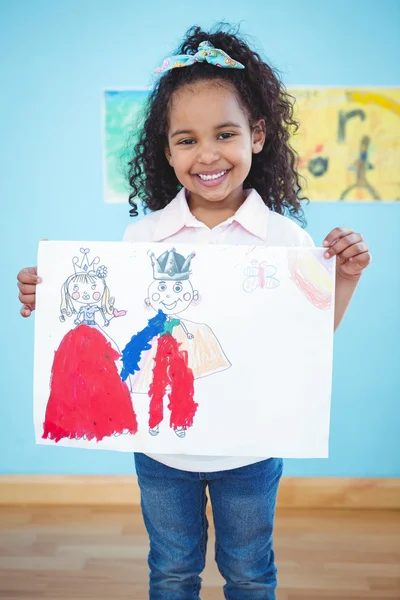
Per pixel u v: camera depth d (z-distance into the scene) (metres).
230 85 0.95
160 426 0.91
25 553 1.47
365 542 1.52
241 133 0.94
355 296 1.69
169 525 0.99
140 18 1.60
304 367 0.89
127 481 1.73
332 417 1.73
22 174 1.67
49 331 0.92
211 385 0.90
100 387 0.92
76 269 0.91
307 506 1.72
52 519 1.66
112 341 0.92
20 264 1.71
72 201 1.68
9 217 1.69
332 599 1.28
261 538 0.99
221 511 0.99
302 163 1.63
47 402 0.93
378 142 1.61
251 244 0.98
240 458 0.95
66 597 1.29
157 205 1.21
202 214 1.02
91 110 1.63
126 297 0.91
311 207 1.65
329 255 0.88
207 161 0.92
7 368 1.74
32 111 1.64
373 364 1.71
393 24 1.57
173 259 0.90
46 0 1.59
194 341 0.90
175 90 0.95
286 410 0.90
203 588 1.33
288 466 1.74
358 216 1.65
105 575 1.38
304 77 1.60
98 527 1.61
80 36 1.60
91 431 0.93
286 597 1.29
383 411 1.73
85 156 1.65
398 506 1.71
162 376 0.91
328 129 1.61
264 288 0.89
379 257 1.67
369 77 1.60
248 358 0.90
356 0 1.57
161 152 1.15
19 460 1.77
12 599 1.28
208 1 1.59
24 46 1.61
